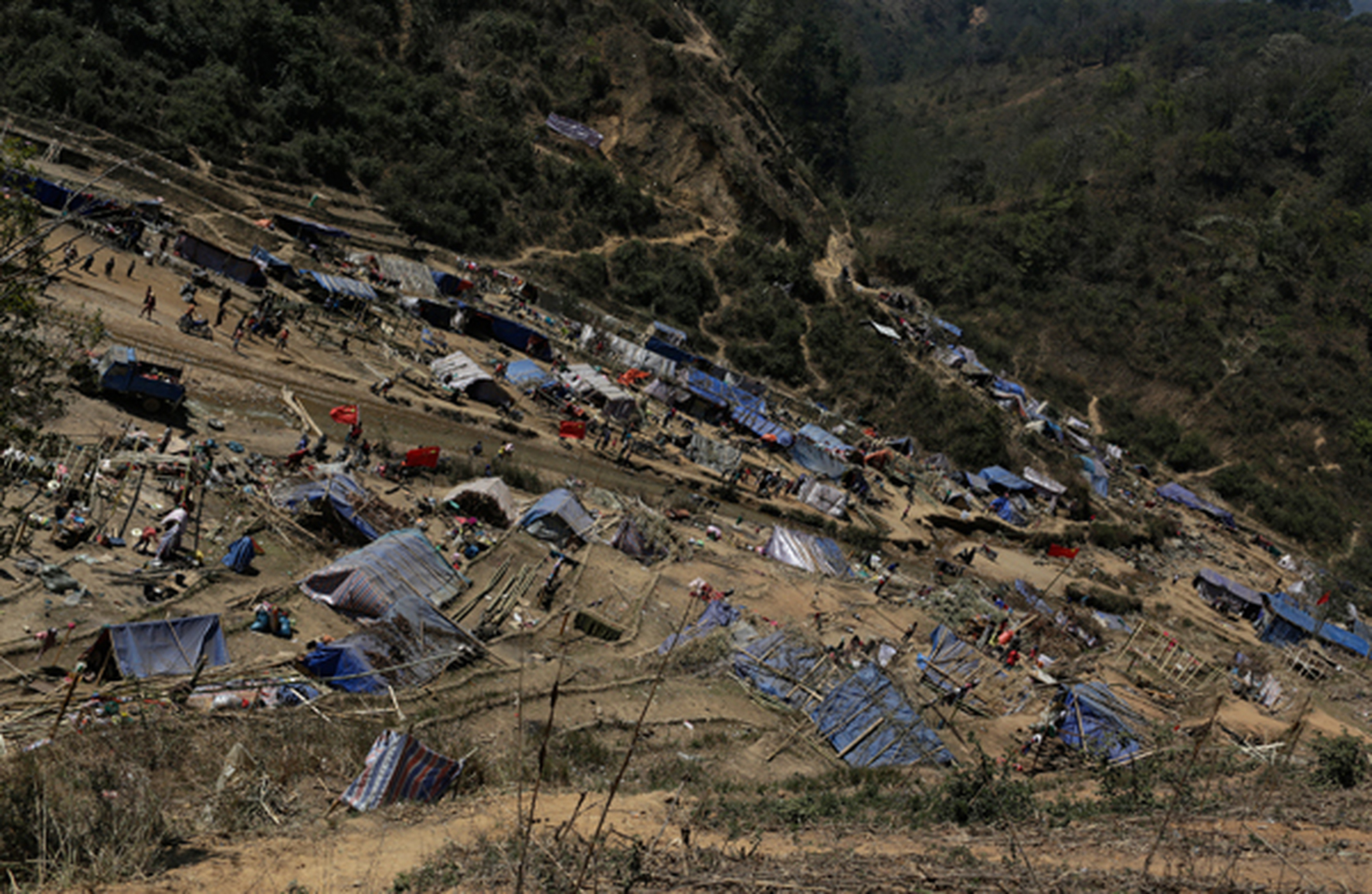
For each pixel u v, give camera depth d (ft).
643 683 94.68
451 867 32.17
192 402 121.80
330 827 39.34
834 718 96.27
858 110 477.77
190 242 164.35
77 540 82.38
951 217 385.91
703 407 212.84
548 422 174.40
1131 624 179.32
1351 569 284.00
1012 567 196.85
